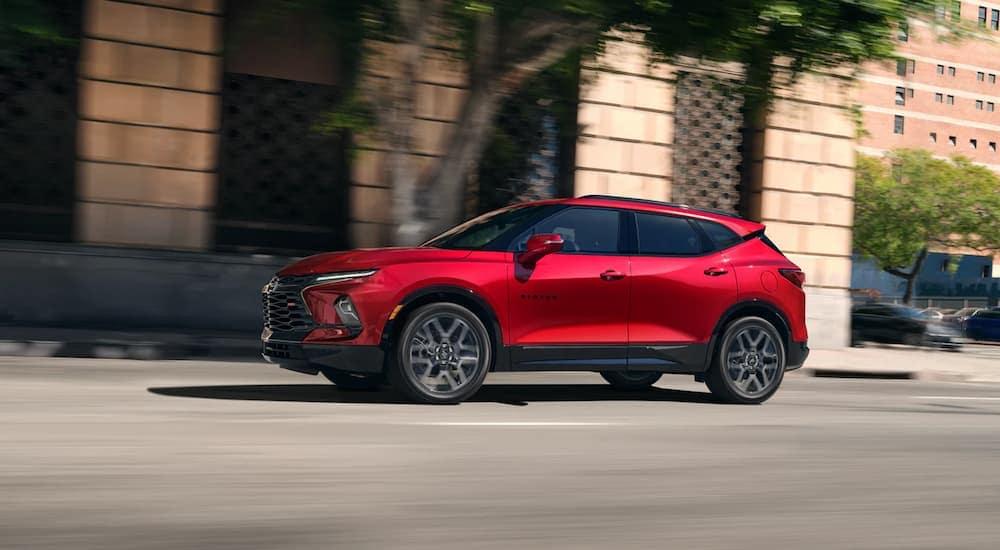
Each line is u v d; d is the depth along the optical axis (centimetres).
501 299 796
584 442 614
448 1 1238
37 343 1202
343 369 770
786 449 620
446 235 859
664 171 1892
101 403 703
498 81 1316
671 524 408
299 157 1689
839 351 2030
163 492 425
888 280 7012
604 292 829
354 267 775
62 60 1549
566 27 1294
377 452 546
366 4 1288
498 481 482
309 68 1678
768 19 1238
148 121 1569
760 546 378
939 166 5144
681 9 1234
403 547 355
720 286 875
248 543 351
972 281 7362
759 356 898
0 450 500
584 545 369
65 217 1557
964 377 1753
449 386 782
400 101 1316
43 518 373
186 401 743
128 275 1552
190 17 1583
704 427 710
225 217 1650
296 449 543
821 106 2050
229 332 1557
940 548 387
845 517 434
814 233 2061
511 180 1802
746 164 2033
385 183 1708
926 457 611
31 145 1538
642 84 1864
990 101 8044
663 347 851
